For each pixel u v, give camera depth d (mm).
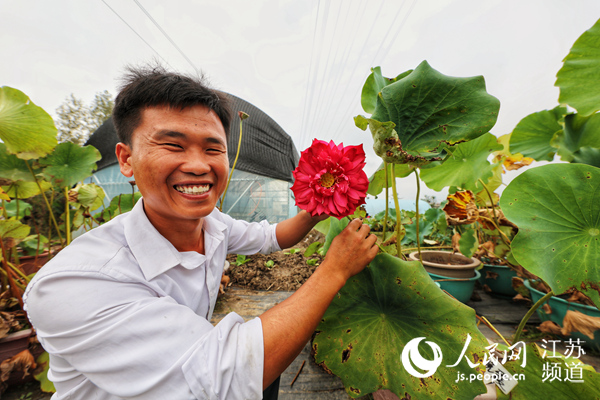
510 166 2400
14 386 1495
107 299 628
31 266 2434
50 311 599
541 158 2076
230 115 900
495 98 891
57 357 691
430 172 2039
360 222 858
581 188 940
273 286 2834
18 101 1674
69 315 593
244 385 580
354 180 766
